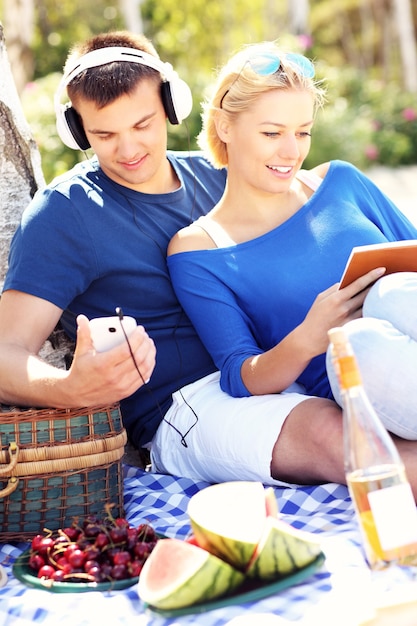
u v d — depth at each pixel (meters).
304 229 3.60
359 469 2.46
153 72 3.53
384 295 3.01
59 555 2.77
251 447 3.28
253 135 3.48
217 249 3.53
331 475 3.17
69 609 2.51
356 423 2.47
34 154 4.12
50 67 23.53
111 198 3.61
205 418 3.46
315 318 3.14
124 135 3.48
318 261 3.55
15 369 3.12
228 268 3.51
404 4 29.98
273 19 30.52
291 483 3.31
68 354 3.95
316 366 3.57
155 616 2.43
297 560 2.49
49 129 12.55
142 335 2.89
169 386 3.67
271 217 3.63
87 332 2.89
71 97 3.54
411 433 2.95
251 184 3.57
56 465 3.04
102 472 3.14
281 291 3.50
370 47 40.75
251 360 3.34
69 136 3.68
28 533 3.07
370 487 2.45
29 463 3.02
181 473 3.60
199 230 3.59
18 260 3.45
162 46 26.38
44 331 3.40
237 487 2.67
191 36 27.38
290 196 3.69
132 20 23.56
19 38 17.16
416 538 2.45
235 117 3.53
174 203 3.73
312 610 2.38
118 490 3.22
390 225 3.90
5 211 3.94
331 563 2.60
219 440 3.39
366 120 22.66
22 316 3.37
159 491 3.47
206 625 2.38
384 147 22.20
